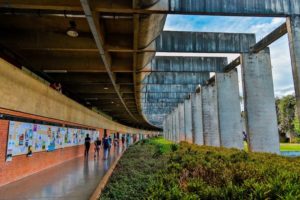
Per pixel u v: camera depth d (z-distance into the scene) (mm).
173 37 15094
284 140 39531
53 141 13664
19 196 7137
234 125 19656
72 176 10602
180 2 8703
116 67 13477
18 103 9156
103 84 18094
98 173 11430
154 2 7836
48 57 12758
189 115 34188
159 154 15258
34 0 6887
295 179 4344
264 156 9953
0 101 7918
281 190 3543
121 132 53594
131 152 18312
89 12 6785
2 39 9766
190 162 7277
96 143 19203
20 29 9844
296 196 3256
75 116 17984
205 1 9008
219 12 9172
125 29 10062
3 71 7934
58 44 9969
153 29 9414
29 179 9797
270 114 15305
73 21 8695
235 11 9453
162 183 4449
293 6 10586
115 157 19578
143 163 11531
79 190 7934
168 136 56906
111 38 10320
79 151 19984
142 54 11781
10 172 9031
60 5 6930
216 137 24094
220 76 20109
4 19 8953
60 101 14297
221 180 4879
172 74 24844
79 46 10016
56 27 9727
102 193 6379
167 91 29391
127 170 9766
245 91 15516
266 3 10141
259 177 4715
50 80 16234
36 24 9414
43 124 12156
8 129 8773
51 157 13484
